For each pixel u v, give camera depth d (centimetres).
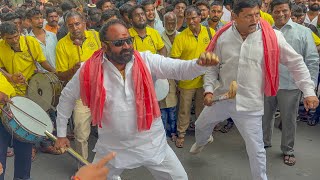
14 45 425
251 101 336
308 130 528
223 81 349
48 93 428
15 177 389
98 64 271
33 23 513
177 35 479
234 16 323
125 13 500
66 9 676
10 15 550
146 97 272
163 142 298
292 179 411
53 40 526
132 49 264
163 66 274
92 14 559
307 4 666
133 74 268
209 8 551
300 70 326
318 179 409
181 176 313
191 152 441
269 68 324
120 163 293
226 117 371
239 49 332
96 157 307
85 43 427
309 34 402
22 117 337
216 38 349
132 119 277
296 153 465
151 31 475
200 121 390
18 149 374
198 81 475
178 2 564
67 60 424
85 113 410
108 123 281
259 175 361
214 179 417
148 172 435
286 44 329
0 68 411
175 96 493
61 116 306
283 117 426
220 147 490
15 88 417
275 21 404
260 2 318
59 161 467
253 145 349
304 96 324
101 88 270
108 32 259
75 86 288
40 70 441
